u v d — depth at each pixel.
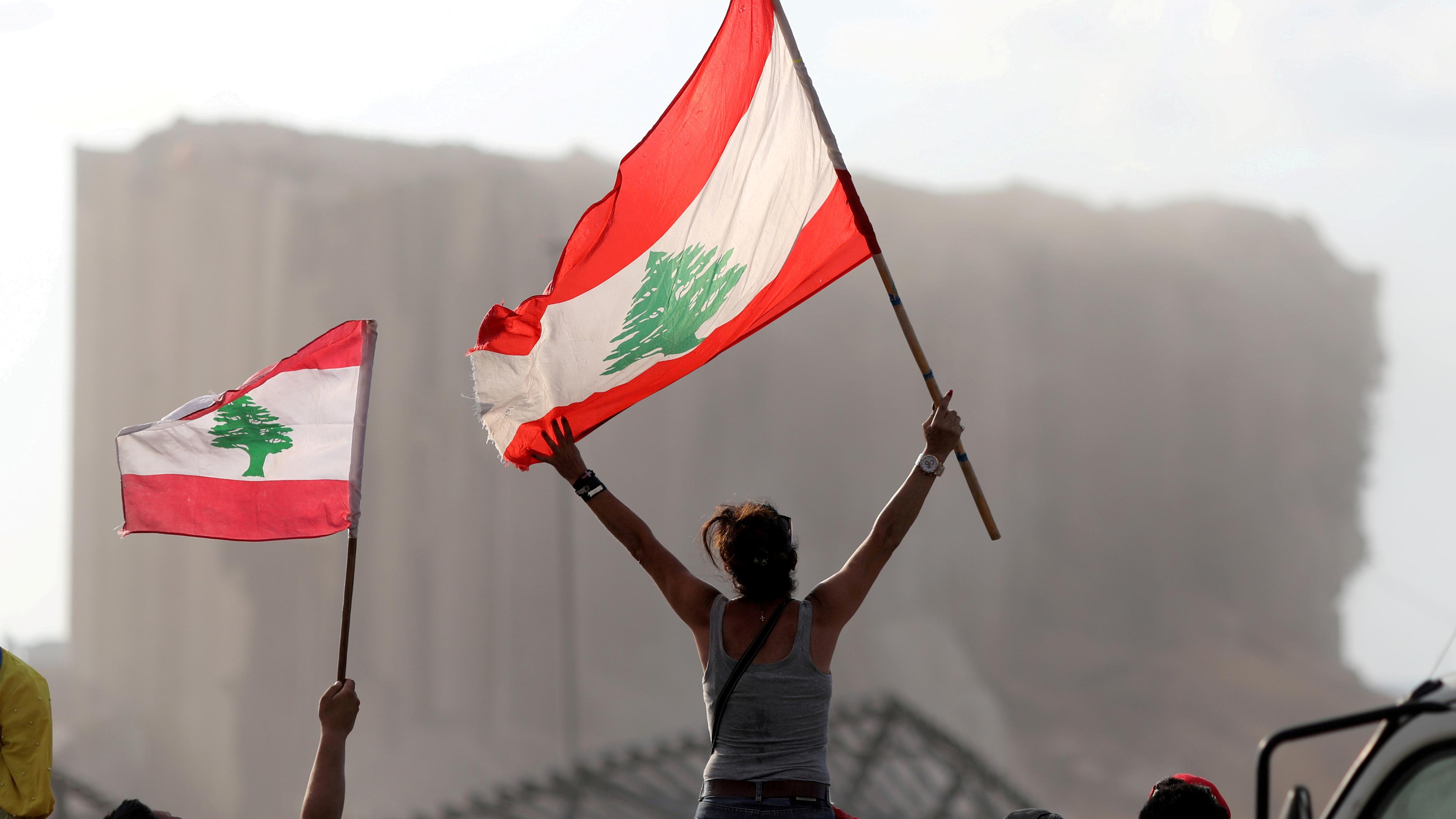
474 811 67.12
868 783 75.81
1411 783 7.40
